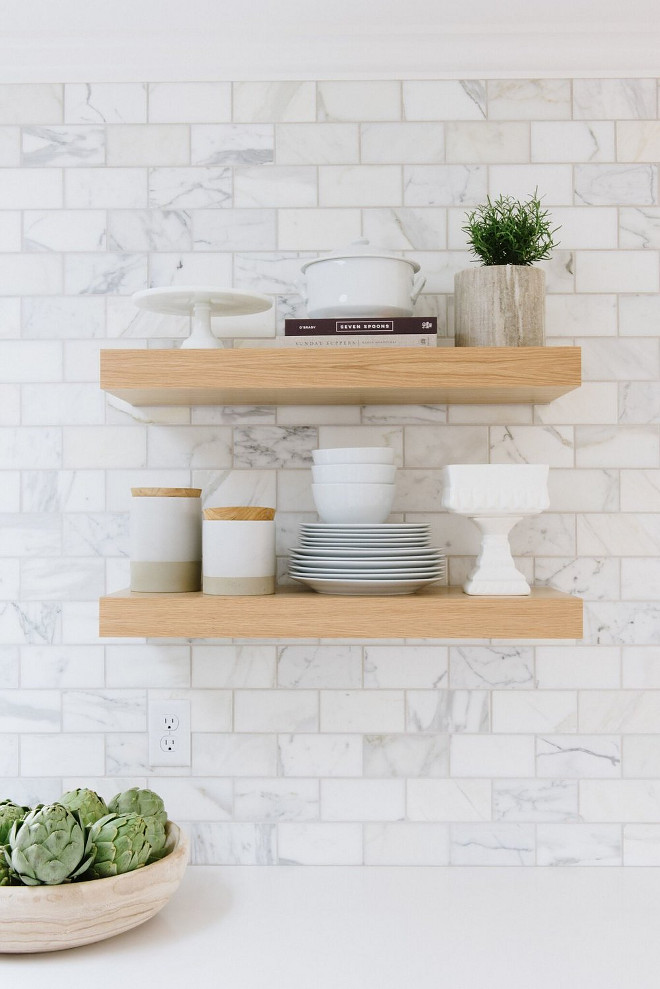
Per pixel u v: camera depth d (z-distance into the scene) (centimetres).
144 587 126
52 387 145
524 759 142
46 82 145
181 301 126
